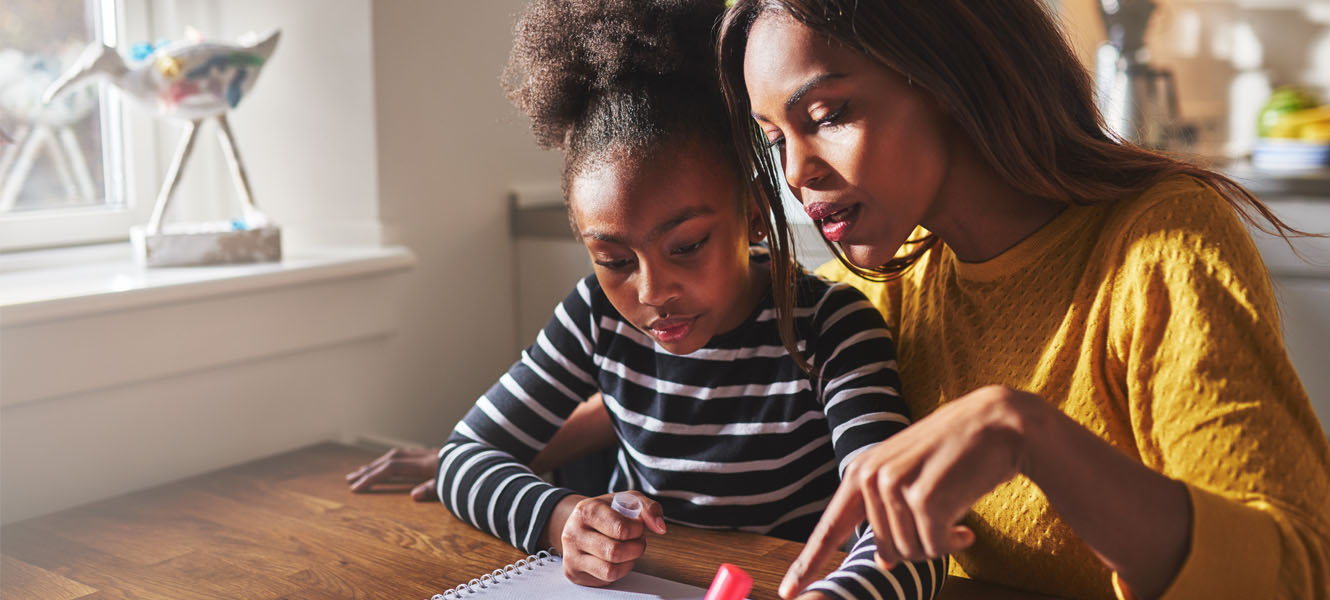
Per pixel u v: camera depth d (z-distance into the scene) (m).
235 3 1.59
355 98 1.52
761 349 0.96
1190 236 0.71
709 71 0.87
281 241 1.43
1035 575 0.81
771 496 0.96
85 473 1.20
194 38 1.42
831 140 0.74
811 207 0.77
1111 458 0.59
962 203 0.82
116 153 1.53
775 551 0.91
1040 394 0.80
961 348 0.87
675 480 0.98
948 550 0.57
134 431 1.24
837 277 1.05
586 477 1.24
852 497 0.60
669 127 0.84
